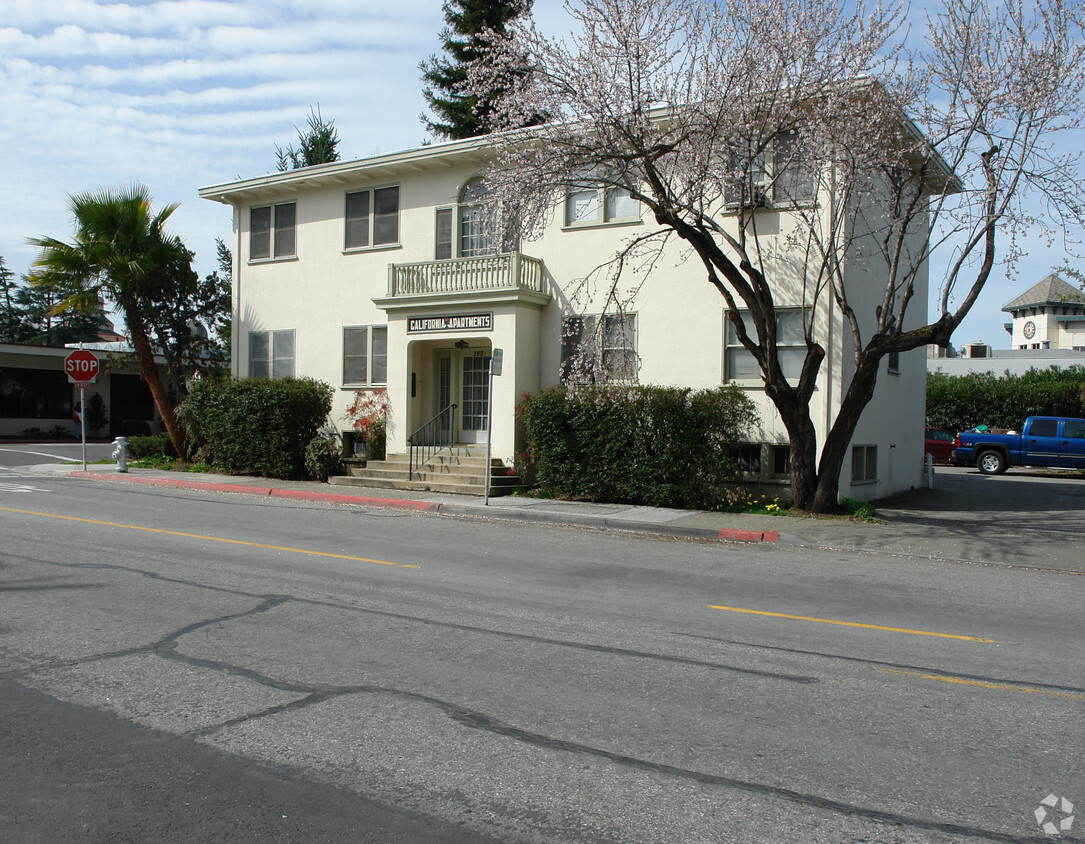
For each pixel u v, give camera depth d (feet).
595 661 20.97
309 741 15.69
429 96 121.08
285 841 12.14
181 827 12.52
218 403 72.64
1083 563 37.83
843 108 45.88
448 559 35.70
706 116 46.39
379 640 22.49
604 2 46.52
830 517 48.93
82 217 77.66
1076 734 16.65
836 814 13.10
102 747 15.38
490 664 20.54
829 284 50.26
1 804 13.20
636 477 53.57
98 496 57.16
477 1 117.08
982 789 14.08
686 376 58.85
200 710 17.20
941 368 138.62
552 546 40.29
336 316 75.46
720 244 57.72
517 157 51.19
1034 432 92.07
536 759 15.01
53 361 130.31
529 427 57.93
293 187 77.00
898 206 49.03
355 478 65.05
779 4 45.68
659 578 32.60
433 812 13.03
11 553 34.65
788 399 49.52
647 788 13.92
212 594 27.68
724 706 17.90
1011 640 23.95
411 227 71.61
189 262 84.43
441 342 69.31
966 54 43.52
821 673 20.35
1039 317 229.04
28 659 20.48
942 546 41.22
